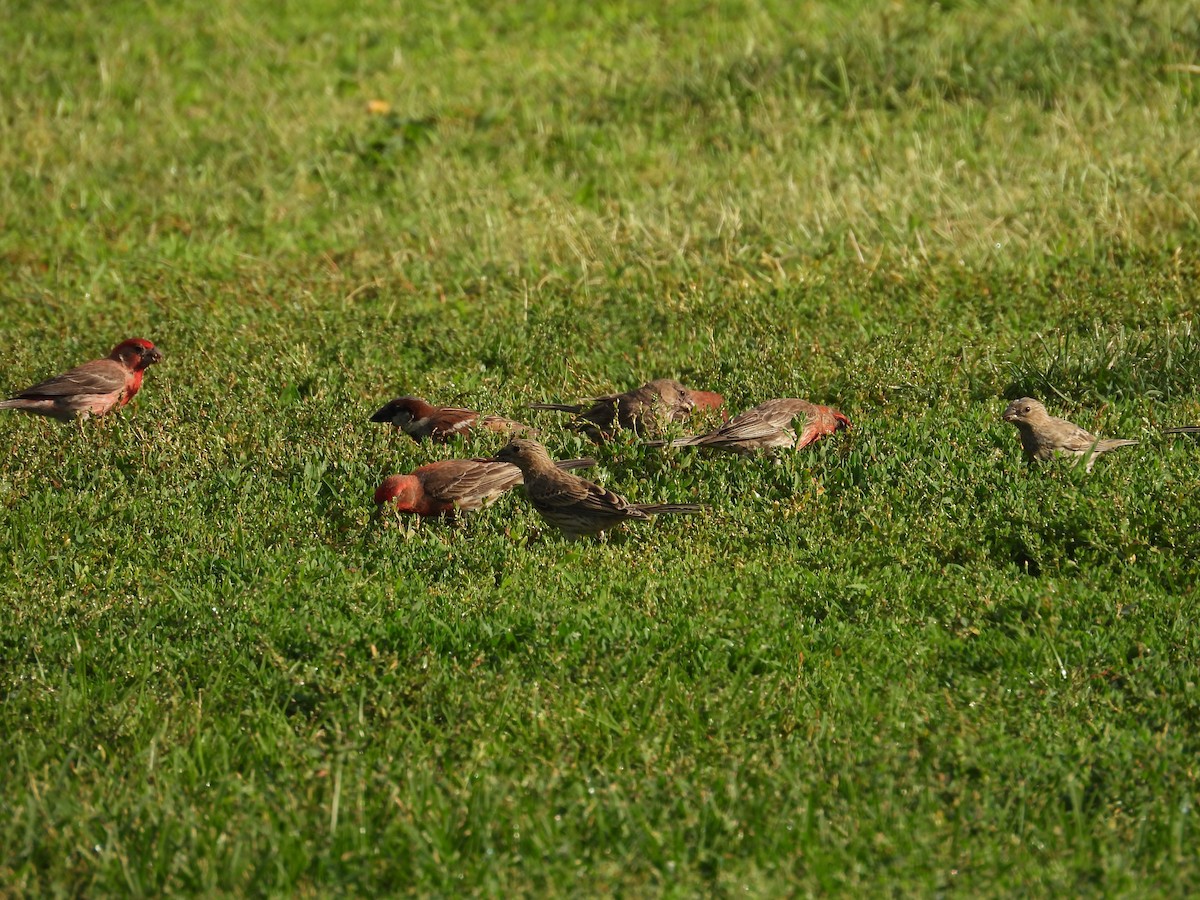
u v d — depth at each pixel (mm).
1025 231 31766
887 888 11289
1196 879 11406
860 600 16891
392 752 13844
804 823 12312
